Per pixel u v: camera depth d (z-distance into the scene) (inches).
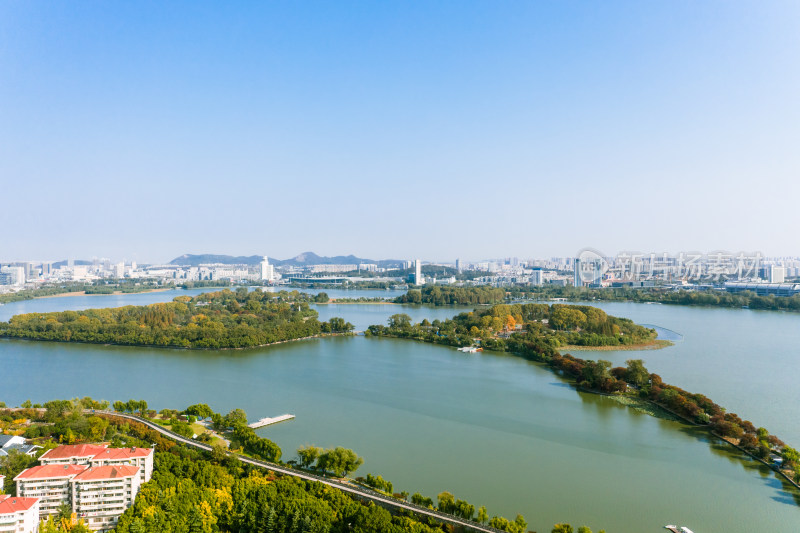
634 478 6978.4
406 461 7470.5
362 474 7007.9
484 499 6368.1
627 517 5974.4
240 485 5989.2
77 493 5610.2
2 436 7573.8
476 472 7130.9
